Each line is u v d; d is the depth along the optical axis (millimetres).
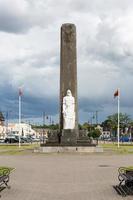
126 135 171625
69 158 44344
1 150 61156
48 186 21234
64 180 23922
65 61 57812
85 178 24969
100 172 28844
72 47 57938
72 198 17281
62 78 57562
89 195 18172
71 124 55625
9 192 19031
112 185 21672
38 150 53312
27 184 22031
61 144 53625
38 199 16938
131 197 17625
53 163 37344
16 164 36125
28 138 137625
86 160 41375
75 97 57188
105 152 53188
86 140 54438
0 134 193250
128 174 19297
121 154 51375
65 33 58125
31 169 31172
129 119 180750
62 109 56469
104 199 17062
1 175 20141
